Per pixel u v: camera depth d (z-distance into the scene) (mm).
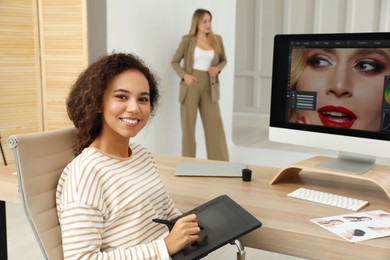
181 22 4938
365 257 1143
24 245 2773
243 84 8672
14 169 1766
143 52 4336
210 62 4516
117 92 1200
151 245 1117
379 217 1334
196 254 1107
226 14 5668
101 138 1253
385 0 7301
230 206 1323
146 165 1313
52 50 3744
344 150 1674
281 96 1794
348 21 7570
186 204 1468
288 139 1801
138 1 4195
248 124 7691
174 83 4898
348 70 1625
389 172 1621
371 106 1595
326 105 1690
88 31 3996
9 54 3637
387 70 1546
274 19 8172
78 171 1135
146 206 1213
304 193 1560
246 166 1947
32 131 3859
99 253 1087
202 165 1926
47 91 3816
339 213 1385
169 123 4844
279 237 1248
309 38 1689
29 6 3703
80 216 1085
